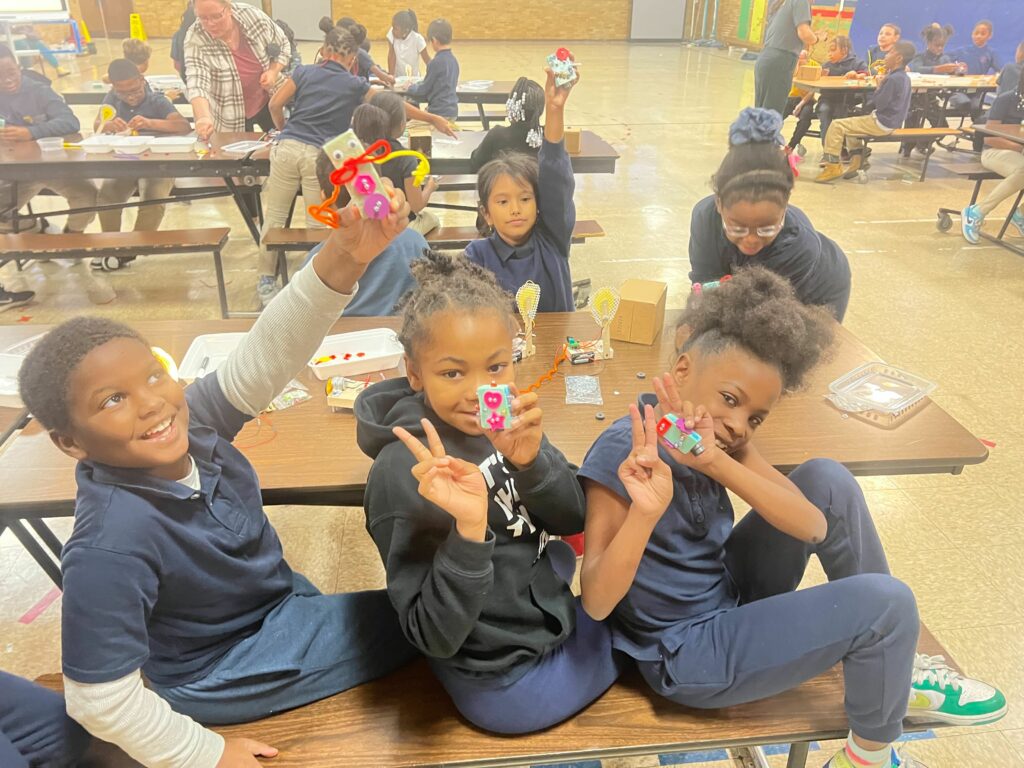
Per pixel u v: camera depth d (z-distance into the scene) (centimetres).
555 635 130
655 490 115
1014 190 501
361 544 247
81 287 439
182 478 121
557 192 242
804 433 171
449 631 111
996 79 728
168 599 119
